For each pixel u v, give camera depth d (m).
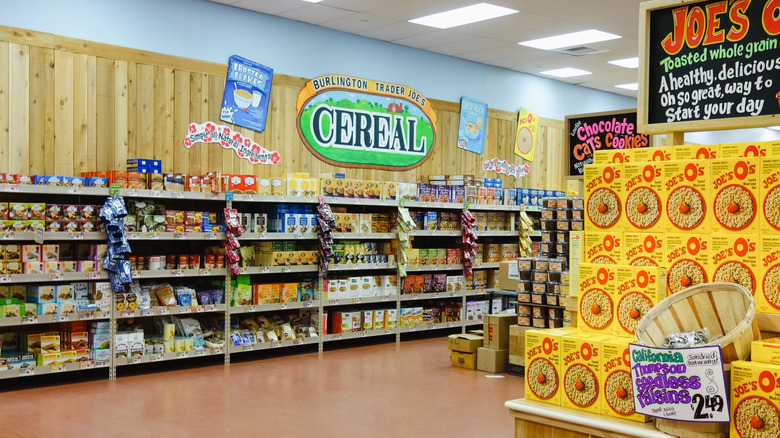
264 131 8.43
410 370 7.33
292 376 6.98
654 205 2.97
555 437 2.92
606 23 8.71
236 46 8.12
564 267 6.78
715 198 2.83
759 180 2.72
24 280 6.20
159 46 7.52
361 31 9.17
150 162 6.99
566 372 2.96
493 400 6.07
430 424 5.30
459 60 10.70
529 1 7.79
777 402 2.36
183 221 7.16
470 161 10.89
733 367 2.46
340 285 8.53
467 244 9.73
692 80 3.29
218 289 7.68
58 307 6.41
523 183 11.83
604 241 3.12
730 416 2.46
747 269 2.74
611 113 7.14
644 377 2.58
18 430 5.03
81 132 6.98
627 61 10.85
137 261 6.92
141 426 5.16
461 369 7.40
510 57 10.61
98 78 7.09
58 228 6.39
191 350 7.25
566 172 7.52
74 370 6.86
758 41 3.09
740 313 2.66
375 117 9.56
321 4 7.95
